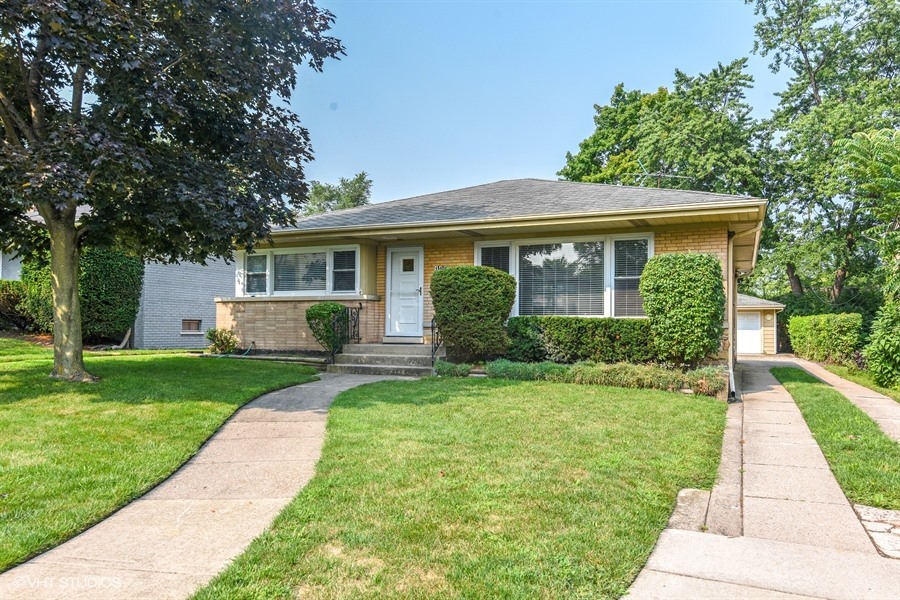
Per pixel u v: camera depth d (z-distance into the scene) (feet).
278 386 26.48
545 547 9.69
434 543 9.82
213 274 61.77
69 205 22.25
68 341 24.58
